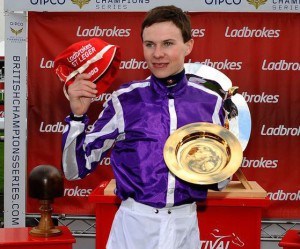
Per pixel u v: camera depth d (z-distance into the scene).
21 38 4.10
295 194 4.29
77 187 4.38
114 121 2.10
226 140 2.09
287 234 3.00
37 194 3.11
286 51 4.20
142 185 1.99
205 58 4.23
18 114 4.14
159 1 3.92
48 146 4.34
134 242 2.03
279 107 4.24
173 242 2.00
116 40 4.25
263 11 3.94
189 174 1.97
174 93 2.10
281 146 4.27
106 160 4.36
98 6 3.96
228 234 3.13
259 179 4.30
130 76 4.27
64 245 3.02
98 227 3.14
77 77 2.00
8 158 4.15
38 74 4.29
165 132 2.04
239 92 4.25
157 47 2.01
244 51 4.22
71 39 4.24
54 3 3.97
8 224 4.19
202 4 3.93
